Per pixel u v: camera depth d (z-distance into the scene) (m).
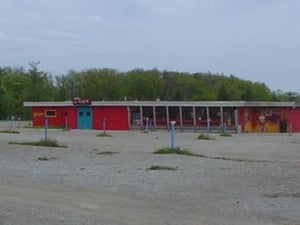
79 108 65.06
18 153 23.38
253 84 114.62
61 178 15.36
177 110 62.97
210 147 30.73
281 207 10.97
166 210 10.61
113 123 64.00
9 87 100.56
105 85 106.06
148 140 36.56
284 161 21.72
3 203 11.23
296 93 114.06
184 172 16.78
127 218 9.74
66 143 31.12
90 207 10.86
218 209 10.74
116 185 14.01
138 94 105.19
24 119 98.75
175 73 113.38
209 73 117.12
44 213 10.16
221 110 62.62
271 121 64.56
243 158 23.25
